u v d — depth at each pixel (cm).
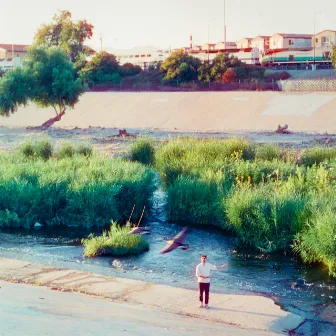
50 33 11119
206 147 3375
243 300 1494
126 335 1134
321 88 7062
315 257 1872
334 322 1373
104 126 6419
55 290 1538
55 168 2820
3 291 1491
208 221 2412
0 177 2600
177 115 6384
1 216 2405
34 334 1103
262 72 8231
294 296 1575
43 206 2442
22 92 6172
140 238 2088
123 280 1667
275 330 1295
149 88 8269
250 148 3394
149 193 2598
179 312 1388
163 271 1817
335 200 2053
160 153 3447
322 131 5203
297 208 2022
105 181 2495
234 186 2455
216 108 6366
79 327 1168
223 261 1922
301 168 2747
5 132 5894
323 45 10569
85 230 2359
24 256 1983
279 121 5709
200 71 8306
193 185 2491
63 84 6275
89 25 11081
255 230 2062
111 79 8881
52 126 6600
